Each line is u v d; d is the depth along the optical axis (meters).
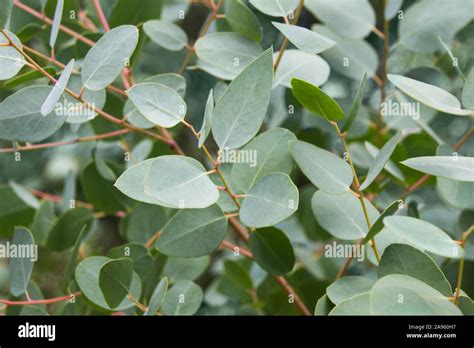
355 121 0.90
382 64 0.94
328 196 0.77
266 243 0.77
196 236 0.75
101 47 0.72
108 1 0.91
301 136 0.90
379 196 0.89
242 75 0.70
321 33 0.90
